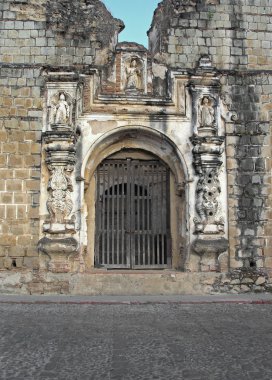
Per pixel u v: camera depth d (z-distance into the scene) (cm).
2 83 1598
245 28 1692
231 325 1048
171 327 1022
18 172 1565
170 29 1669
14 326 1020
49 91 1595
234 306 1341
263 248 1588
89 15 1670
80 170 1569
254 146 1630
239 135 1630
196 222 1571
